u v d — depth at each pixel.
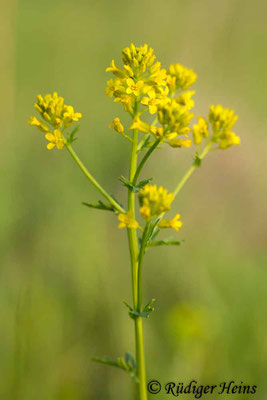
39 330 5.91
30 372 5.60
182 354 6.23
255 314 6.66
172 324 6.41
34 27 11.77
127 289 7.27
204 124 4.41
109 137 9.34
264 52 10.82
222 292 7.46
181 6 11.34
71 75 11.32
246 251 8.42
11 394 5.48
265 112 10.27
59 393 5.68
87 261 7.24
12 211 7.67
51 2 12.14
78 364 6.03
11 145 8.52
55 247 7.45
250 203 8.77
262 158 9.17
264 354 6.15
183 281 7.40
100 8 12.09
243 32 10.77
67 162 8.88
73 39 11.87
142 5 11.74
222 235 8.48
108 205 4.07
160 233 8.48
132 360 4.09
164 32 11.24
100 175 8.80
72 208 8.12
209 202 8.86
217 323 6.59
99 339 6.38
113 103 10.50
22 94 10.77
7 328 6.04
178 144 3.97
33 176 8.41
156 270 7.54
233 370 6.10
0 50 8.48
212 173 9.07
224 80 10.42
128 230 4.06
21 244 7.43
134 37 11.73
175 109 3.92
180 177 9.07
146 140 4.16
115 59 11.71
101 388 5.93
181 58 10.48
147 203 3.78
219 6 10.69
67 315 6.43
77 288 6.86
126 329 6.62
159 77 4.07
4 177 8.02
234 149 9.33
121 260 7.70
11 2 8.45
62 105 4.21
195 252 8.07
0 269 6.91
